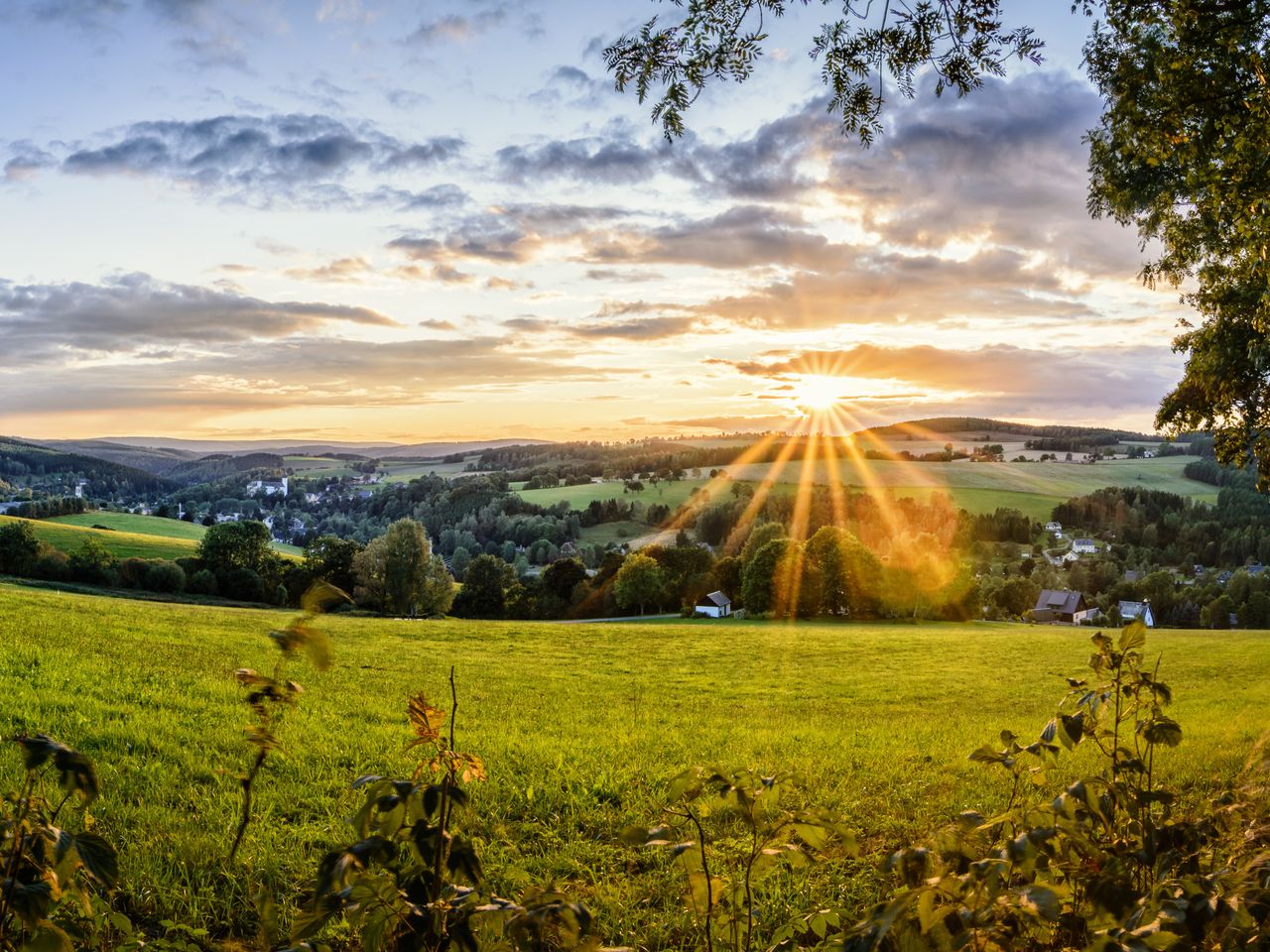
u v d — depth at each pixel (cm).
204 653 2125
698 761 1104
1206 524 15712
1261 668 3400
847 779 995
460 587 9625
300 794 795
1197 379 1952
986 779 988
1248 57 1082
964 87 763
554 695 2144
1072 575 13750
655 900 579
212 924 502
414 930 194
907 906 198
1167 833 264
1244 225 1241
